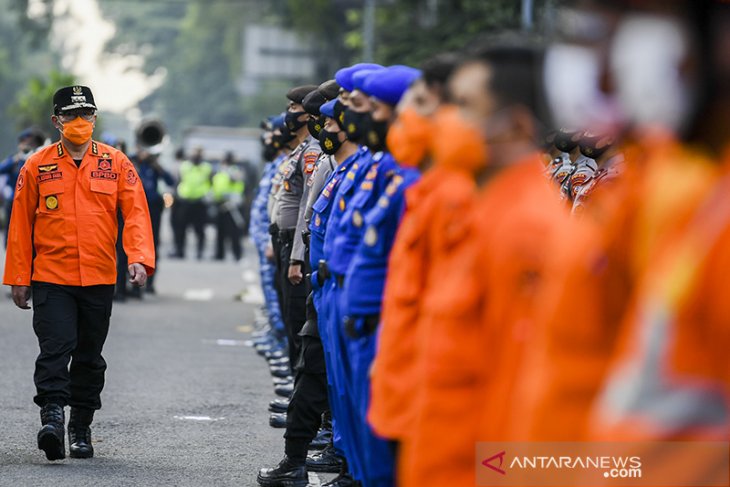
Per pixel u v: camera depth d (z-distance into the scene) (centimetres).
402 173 1066
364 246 1074
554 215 680
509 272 672
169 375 2322
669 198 517
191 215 5728
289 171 1962
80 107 1588
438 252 792
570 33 570
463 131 716
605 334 539
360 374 1071
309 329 1438
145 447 1669
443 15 5700
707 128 514
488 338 695
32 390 2083
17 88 19338
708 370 506
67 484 1424
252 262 5812
